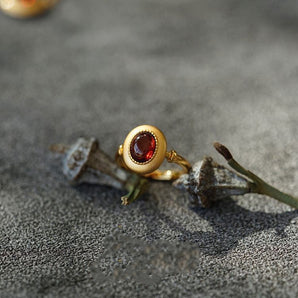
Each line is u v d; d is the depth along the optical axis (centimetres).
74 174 29
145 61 36
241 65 35
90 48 37
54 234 28
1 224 28
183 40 37
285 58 35
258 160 30
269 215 28
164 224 28
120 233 28
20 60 36
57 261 27
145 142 27
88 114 33
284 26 38
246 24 39
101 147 31
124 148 27
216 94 33
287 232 27
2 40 38
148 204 29
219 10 41
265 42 36
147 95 34
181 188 28
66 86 34
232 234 27
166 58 36
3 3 40
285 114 32
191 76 35
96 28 39
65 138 32
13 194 29
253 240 27
